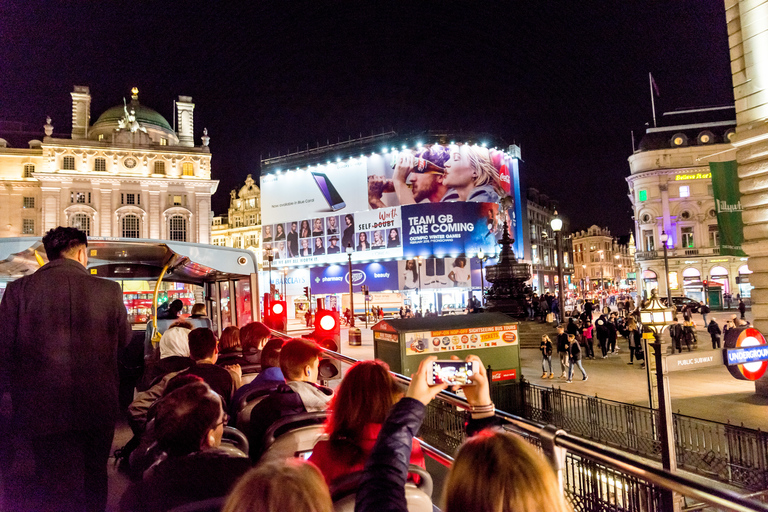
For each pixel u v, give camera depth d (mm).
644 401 12734
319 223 61375
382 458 1511
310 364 3689
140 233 60375
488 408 2014
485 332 13938
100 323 3049
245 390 4473
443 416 10594
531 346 25734
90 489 2934
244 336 7250
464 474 1238
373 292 57844
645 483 5586
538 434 2068
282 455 2775
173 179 62188
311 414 3268
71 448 2887
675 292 55906
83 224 58344
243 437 3611
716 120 59875
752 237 13250
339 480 2107
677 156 57406
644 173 58062
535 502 1151
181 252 9117
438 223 55531
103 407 3002
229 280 11141
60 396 2865
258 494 1094
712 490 1431
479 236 56312
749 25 13281
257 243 84312
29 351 2877
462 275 55812
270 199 65375
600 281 108062
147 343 9711
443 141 56812
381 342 14477
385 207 57438
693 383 14711
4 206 59812
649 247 58312
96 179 59250
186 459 2139
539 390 11922
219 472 2107
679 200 56969
